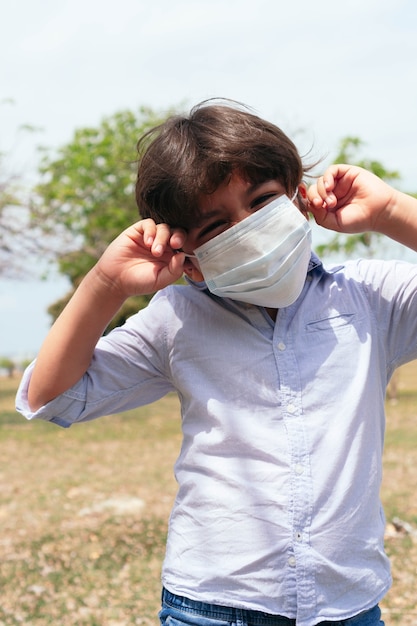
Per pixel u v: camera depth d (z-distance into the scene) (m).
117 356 2.03
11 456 11.14
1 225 15.51
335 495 1.84
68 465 10.27
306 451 1.86
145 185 1.94
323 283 2.02
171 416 15.94
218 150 1.81
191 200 1.84
